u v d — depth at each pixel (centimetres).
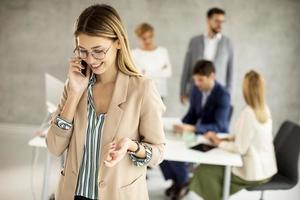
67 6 482
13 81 506
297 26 476
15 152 416
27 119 512
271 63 486
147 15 479
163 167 325
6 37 495
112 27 122
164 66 425
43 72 501
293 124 278
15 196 311
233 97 495
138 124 135
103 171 133
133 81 134
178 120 338
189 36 481
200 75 301
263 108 256
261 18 477
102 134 132
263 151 258
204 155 249
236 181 265
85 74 136
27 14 487
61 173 145
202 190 275
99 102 136
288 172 268
